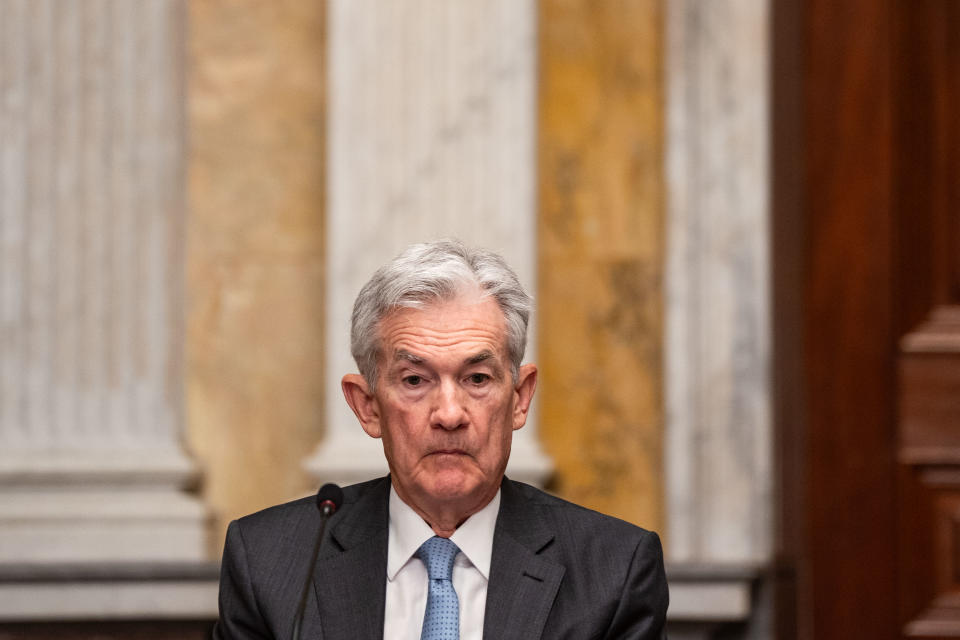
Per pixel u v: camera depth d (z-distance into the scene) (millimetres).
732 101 14492
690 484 14273
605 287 14914
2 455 13938
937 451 13945
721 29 14539
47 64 14398
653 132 15008
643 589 7160
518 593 6961
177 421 14414
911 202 14125
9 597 13211
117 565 13289
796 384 14242
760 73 14461
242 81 15102
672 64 14672
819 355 14164
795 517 14141
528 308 7082
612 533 7395
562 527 7418
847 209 14164
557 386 14844
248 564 7262
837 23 14273
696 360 14391
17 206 14234
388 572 7152
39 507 13852
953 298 14102
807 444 14133
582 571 7152
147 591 13320
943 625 13805
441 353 6770
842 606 13953
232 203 15016
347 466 13961
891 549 13938
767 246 14352
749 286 14344
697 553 14211
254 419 14852
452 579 7059
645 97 15039
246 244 14992
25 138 14289
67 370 14164
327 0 14906
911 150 14148
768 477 14203
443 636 6695
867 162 14172
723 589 13477
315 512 7547
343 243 14336
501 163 14375
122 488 14070
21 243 14203
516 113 14422
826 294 14172
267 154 15055
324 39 15109
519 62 14477
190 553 13922
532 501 7617
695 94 14578
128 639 13547
